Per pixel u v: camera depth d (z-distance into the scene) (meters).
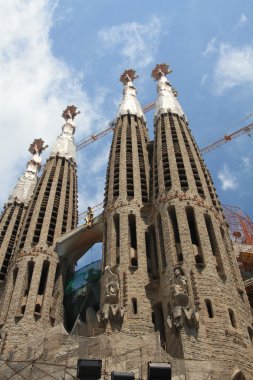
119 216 66.69
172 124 81.69
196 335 44.25
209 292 48.22
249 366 42.53
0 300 70.50
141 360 38.66
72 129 115.06
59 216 82.56
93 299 67.56
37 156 116.81
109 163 82.44
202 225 57.09
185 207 59.91
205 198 62.19
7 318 62.50
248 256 81.62
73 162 101.69
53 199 85.88
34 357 43.72
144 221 65.62
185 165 67.88
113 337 43.34
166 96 92.94
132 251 60.97
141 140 86.12
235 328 45.81
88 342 43.50
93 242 77.06
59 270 73.12
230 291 49.59
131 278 56.81
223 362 41.66
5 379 39.38
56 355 43.25
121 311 52.38
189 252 53.03
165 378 30.64
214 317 45.97
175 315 45.72
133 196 69.56
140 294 54.97
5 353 53.22
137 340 43.41
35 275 69.06
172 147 73.12
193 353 42.50
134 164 77.12
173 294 48.53
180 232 55.97
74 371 39.34
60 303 68.19
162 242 58.41
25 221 80.69
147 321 52.03
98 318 52.56
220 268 52.56
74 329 56.28
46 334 49.19
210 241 56.28
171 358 40.00
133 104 99.88
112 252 61.53
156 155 74.06
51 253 73.94
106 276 57.59
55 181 91.25
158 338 42.91
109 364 40.28
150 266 60.16
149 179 73.81
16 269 70.81
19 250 74.25
